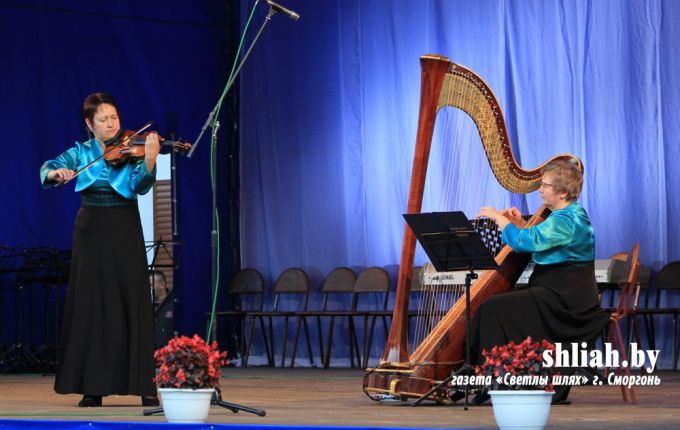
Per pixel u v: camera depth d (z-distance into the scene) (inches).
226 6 517.7
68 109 479.8
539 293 227.5
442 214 208.1
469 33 439.5
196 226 504.7
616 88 396.5
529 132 418.0
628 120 393.1
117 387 221.1
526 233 228.2
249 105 513.7
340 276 467.5
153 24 501.4
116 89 491.2
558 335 226.5
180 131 504.1
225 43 517.3
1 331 455.8
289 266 499.2
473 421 183.8
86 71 484.7
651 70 387.9
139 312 223.3
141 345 222.5
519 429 160.9
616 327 241.8
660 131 385.7
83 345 221.8
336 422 180.2
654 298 387.9
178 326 465.1
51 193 471.2
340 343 482.0
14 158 466.3
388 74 467.5
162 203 497.7
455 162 417.1
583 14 406.0
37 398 263.3
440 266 220.4
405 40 461.7
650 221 386.9
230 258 513.3
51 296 470.0
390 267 463.2
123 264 223.5
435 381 227.5
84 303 222.5
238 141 517.3
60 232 471.5
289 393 283.1
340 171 484.1
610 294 394.9
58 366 223.1
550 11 414.6
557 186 235.3
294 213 498.0
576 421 183.8
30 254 421.7
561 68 410.6
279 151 503.2
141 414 198.7
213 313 232.5
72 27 483.2
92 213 224.8
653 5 387.9
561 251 231.0
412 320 440.5
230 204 515.8
